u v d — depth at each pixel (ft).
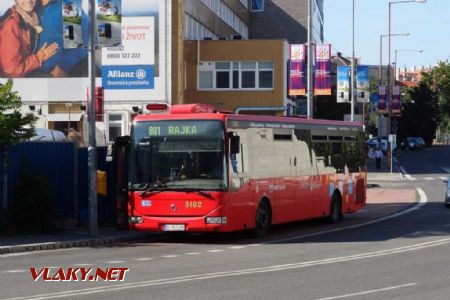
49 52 153.48
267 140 68.80
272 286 39.65
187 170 61.67
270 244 62.85
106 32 66.64
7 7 153.99
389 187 148.66
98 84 151.74
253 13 263.29
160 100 151.12
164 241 66.13
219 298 35.91
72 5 66.23
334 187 82.74
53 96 153.48
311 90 119.24
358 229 76.18
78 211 72.08
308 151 76.89
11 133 64.34
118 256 54.70
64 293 37.52
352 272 45.14
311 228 78.02
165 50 151.12
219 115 61.93
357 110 265.54
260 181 67.05
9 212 66.03
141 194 62.49
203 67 171.22
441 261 50.34
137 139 63.21
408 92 374.63
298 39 260.83
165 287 39.37
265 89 170.50
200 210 61.11
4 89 65.36
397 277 43.04
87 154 73.10
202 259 52.49
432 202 114.11
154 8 150.82
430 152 313.53
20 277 43.50
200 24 182.29
